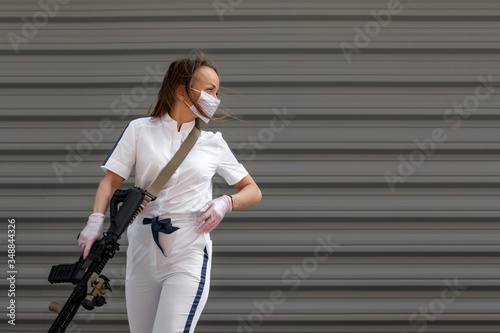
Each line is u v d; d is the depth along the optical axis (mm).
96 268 4461
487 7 7402
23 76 7293
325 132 7352
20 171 7262
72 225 7301
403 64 7379
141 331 4980
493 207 7336
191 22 7348
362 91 7375
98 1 7336
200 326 7297
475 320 7305
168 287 4707
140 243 4824
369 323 7320
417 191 7363
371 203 7332
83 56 7324
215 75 4930
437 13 7379
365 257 7344
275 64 7352
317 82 7352
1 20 7293
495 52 7391
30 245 7258
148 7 7328
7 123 7285
